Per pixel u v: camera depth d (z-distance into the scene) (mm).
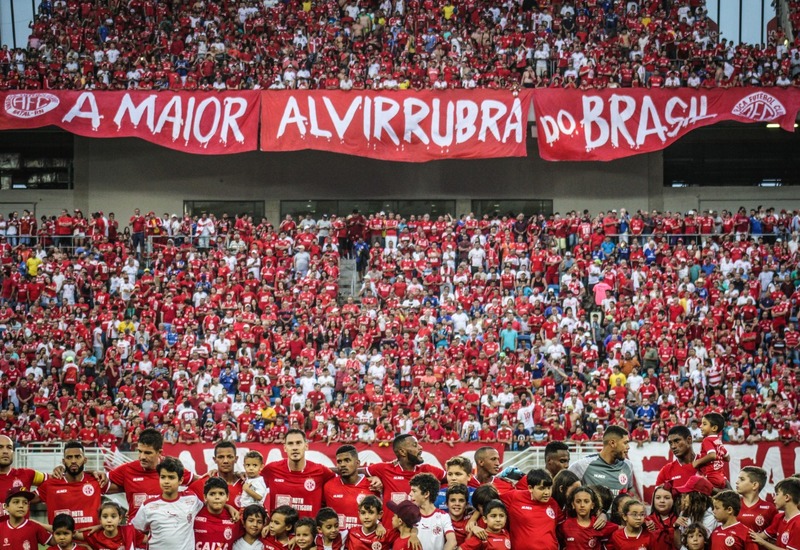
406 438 13672
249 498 13781
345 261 38625
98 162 43500
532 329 33438
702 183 43875
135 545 12891
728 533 12789
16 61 40719
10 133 44344
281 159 43656
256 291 35625
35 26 43219
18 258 36844
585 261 36438
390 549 12648
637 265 36219
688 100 39156
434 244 36875
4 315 34438
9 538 13180
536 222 38781
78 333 33312
